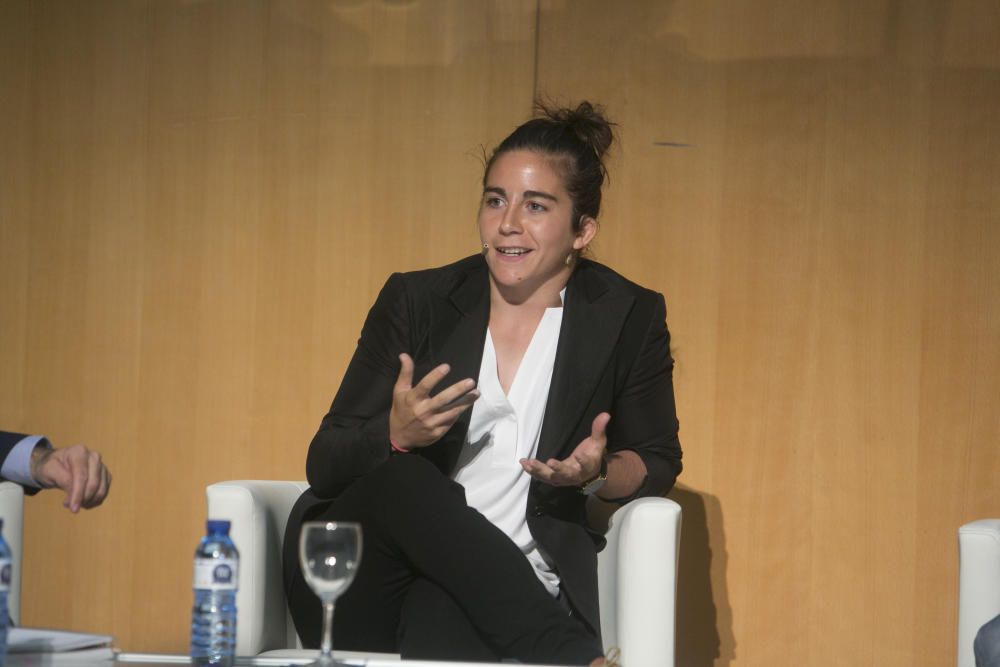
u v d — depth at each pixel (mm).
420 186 11422
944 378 10977
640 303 8922
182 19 11648
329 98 11523
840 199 11133
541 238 8445
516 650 6730
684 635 11102
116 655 5645
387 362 8578
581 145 8727
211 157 11586
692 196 11242
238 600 7660
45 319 11648
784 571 11055
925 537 10930
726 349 11180
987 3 11031
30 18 11734
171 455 11484
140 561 11453
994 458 10883
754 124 11219
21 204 11695
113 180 11648
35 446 7016
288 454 11398
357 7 11539
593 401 8594
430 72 11469
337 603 7773
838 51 11172
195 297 11555
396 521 7188
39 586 11516
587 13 11352
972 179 11031
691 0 11273
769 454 11109
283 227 11516
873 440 11016
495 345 8594
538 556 8273
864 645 10953
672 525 7582
